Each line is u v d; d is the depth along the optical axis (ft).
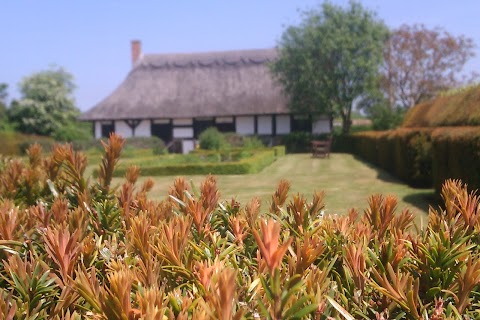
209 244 6.67
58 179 11.91
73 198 9.66
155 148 107.14
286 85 122.42
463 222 6.88
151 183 11.18
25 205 11.68
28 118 170.30
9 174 12.59
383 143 60.29
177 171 61.26
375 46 114.52
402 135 45.96
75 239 5.29
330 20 115.24
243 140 115.75
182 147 127.75
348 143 110.73
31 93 174.40
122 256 6.41
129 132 132.26
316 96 116.57
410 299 4.53
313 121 125.80
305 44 116.57
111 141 10.68
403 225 7.31
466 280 4.73
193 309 4.08
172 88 138.41
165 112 130.11
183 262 5.49
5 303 4.42
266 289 3.85
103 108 133.49
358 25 116.06
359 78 116.98
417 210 29.12
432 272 5.25
